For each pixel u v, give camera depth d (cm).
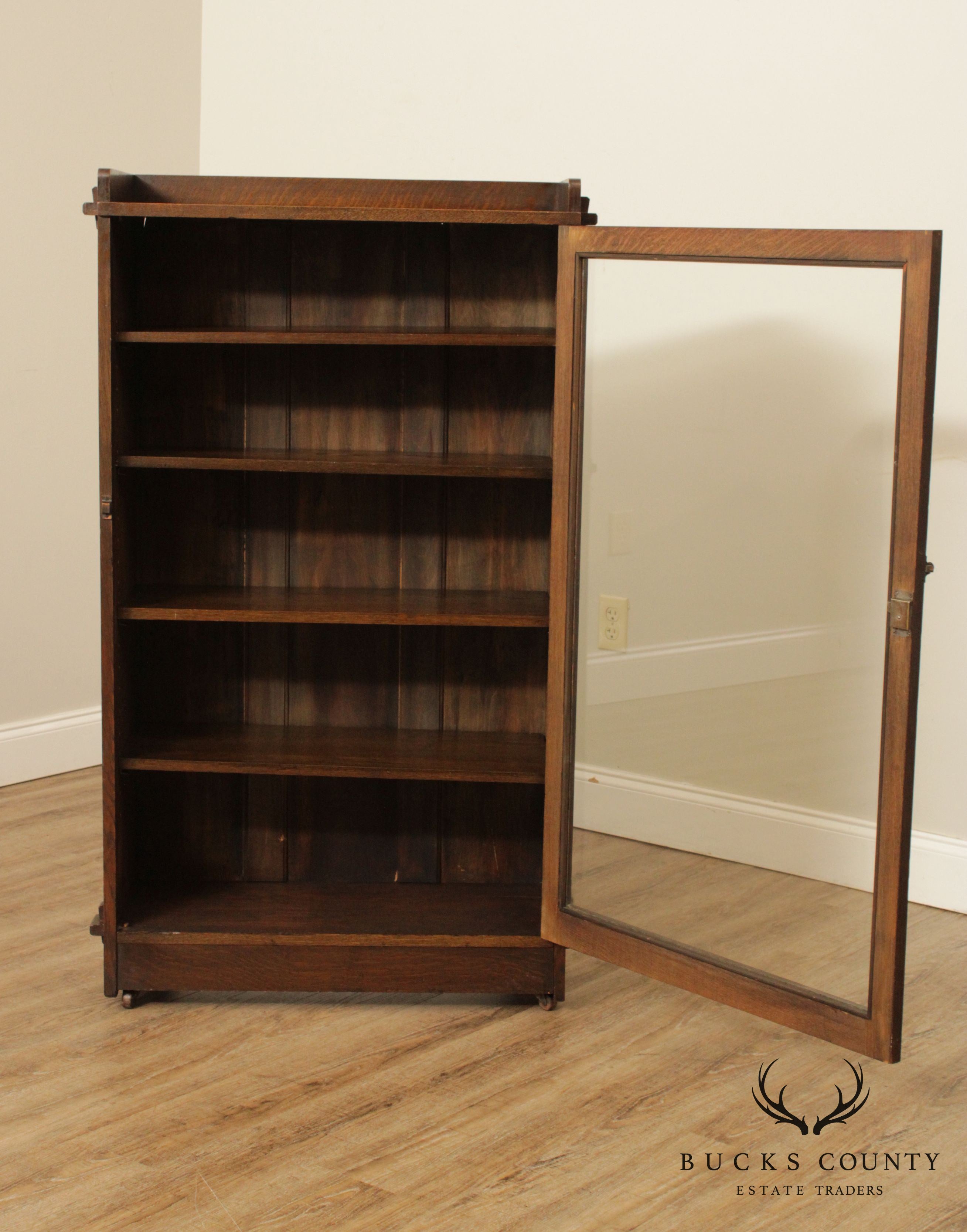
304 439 250
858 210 277
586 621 226
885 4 268
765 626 218
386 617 225
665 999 240
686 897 228
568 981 247
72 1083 203
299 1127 192
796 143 282
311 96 360
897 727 198
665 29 295
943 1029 228
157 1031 222
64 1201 173
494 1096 202
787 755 218
